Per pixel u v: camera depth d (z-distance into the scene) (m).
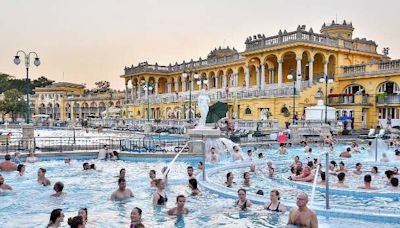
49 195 12.21
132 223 7.88
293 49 47.12
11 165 16.88
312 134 33.88
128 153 21.77
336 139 32.25
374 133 35.44
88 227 8.89
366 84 45.75
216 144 22.53
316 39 47.88
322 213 9.33
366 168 19.09
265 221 9.23
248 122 38.25
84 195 12.35
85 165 17.50
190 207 10.57
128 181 15.00
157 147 25.56
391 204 11.20
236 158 21.25
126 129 52.22
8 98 95.88
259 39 51.53
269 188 13.77
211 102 55.06
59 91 109.06
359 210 9.34
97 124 64.31
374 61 45.47
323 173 13.99
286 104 44.56
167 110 65.50
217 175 16.61
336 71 49.62
